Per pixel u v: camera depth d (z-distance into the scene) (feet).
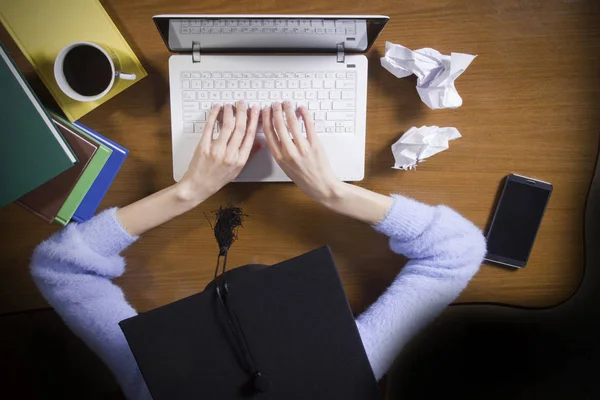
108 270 2.99
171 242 3.22
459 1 3.06
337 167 3.09
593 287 3.26
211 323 2.43
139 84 3.09
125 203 3.19
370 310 3.01
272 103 3.02
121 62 2.96
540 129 3.18
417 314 2.97
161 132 3.14
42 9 2.86
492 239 3.25
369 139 3.18
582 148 3.19
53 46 2.90
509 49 3.11
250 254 3.26
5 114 2.65
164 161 3.16
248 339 2.45
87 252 2.89
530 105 3.16
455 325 3.47
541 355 3.41
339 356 2.51
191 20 2.54
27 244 3.19
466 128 3.18
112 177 3.00
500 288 3.29
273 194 3.21
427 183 3.23
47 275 2.89
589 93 3.15
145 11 3.02
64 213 2.92
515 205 3.22
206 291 2.45
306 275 2.46
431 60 2.96
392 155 3.19
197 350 2.43
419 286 2.99
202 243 3.23
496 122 3.17
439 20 3.08
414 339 3.49
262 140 3.06
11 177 2.69
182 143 3.04
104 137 3.01
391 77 3.12
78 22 2.90
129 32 3.04
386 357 2.91
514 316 3.43
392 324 2.92
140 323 2.40
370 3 3.05
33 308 3.26
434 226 3.00
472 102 3.15
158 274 3.25
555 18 3.08
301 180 2.94
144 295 3.27
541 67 3.13
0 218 3.15
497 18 3.08
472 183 3.23
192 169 2.88
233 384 2.46
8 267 3.20
